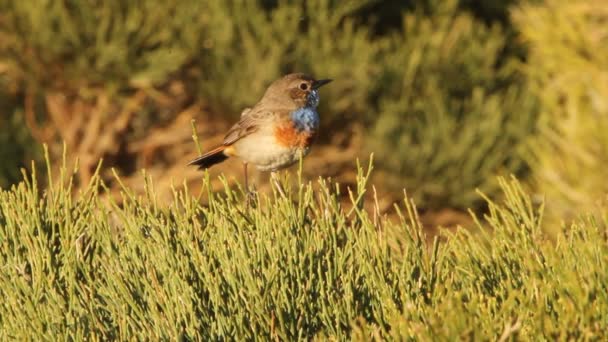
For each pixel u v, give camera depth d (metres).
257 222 6.84
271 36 15.78
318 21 16.03
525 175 16.09
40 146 16.56
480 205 16.16
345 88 15.90
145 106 16.58
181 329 6.45
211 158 10.05
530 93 16.16
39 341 6.49
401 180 16.08
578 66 15.62
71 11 15.76
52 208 7.24
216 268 6.74
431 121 16.11
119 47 15.63
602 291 5.88
